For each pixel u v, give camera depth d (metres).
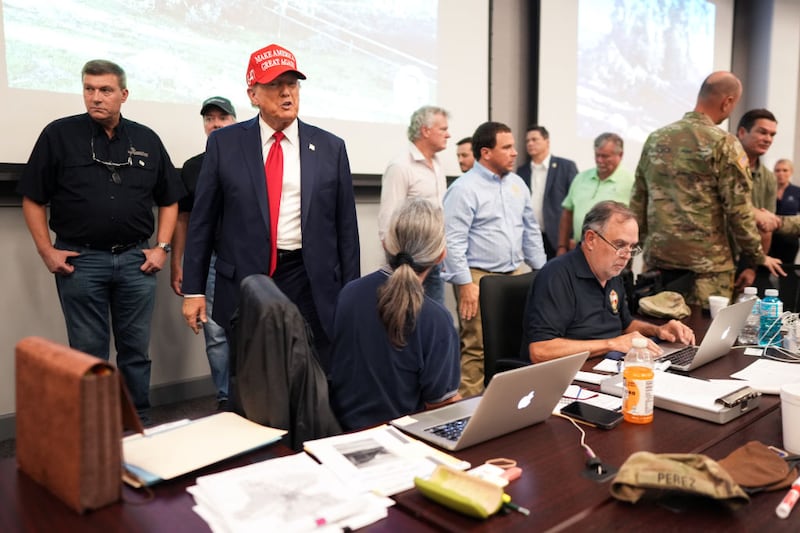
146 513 0.93
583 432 1.27
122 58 2.79
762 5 6.35
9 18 2.50
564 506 0.97
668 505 0.98
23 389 1.03
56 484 0.96
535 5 4.38
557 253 4.23
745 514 0.95
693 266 2.65
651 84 5.38
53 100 2.63
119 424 0.96
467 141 3.96
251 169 2.06
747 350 1.94
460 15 4.00
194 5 2.97
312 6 3.36
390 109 3.73
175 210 2.72
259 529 0.87
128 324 2.61
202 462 1.07
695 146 2.56
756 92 6.47
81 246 2.45
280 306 1.27
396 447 1.17
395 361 1.41
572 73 4.64
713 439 1.24
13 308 2.64
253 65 2.02
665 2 5.43
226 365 2.92
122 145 2.49
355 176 3.57
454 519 0.93
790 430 1.16
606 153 3.85
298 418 1.28
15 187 2.58
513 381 1.14
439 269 3.04
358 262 2.27
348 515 0.93
